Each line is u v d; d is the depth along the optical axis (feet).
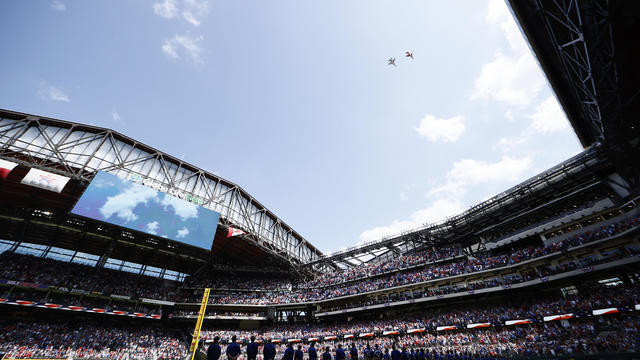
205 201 164.76
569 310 102.73
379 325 148.97
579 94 82.74
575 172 115.44
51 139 125.70
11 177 122.62
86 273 160.15
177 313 177.06
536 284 121.19
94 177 127.95
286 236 216.13
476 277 139.54
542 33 74.95
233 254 203.72
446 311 142.61
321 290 196.85
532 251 128.67
